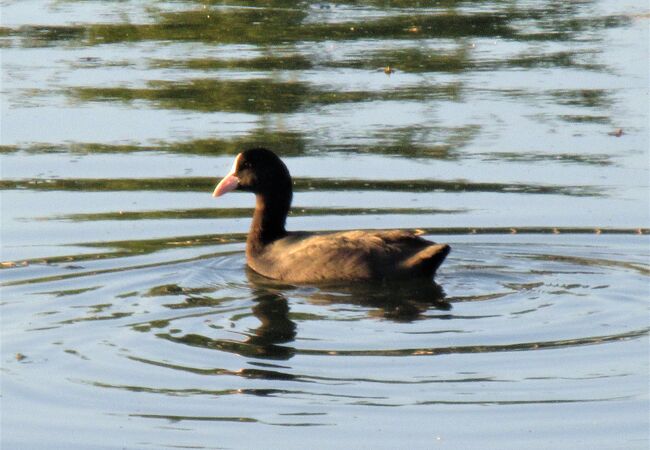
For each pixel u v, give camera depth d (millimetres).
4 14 26422
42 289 13305
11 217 15883
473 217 15820
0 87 21219
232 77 21781
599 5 27312
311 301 13031
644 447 9672
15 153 18266
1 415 10305
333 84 21375
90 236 15258
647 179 17047
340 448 9641
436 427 9984
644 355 11297
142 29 25062
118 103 20391
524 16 26266
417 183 17047
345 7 27031
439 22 25672
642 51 23297
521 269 14008
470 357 11258
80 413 10312
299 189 16828
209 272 14141
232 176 15094
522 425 10016
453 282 13547
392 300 12969
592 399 10438
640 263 14195
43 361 11297
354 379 10820
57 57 23078
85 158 18047
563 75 21906
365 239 13922
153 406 10391
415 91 21047
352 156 18016
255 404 10383
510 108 20094
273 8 26812
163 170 17641
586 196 16484
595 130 19016
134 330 12039
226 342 11711
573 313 12430
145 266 14211
